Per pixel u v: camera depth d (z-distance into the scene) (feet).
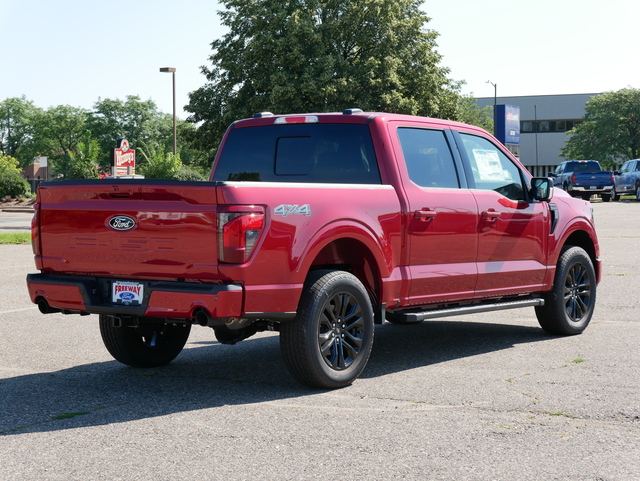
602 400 17.92
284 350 18.85
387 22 132.16
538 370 21.20
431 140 23.17
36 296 19.97
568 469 13.42
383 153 21.61
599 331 27.48
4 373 21.48
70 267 19.45
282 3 133.28
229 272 17.48
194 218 17.66
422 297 21.98
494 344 25.40
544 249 25.88
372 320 20.15
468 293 23.30
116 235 18.62
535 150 350.43
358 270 21.02
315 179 22.50
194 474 13.28
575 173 153.69
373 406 17.66
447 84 145.69
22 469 13.64
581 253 27.17
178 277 18.04
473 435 15.39
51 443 15.10
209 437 15.38
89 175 168.86
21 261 53.88
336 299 19.38
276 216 18.06
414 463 13.75
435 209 22.12
